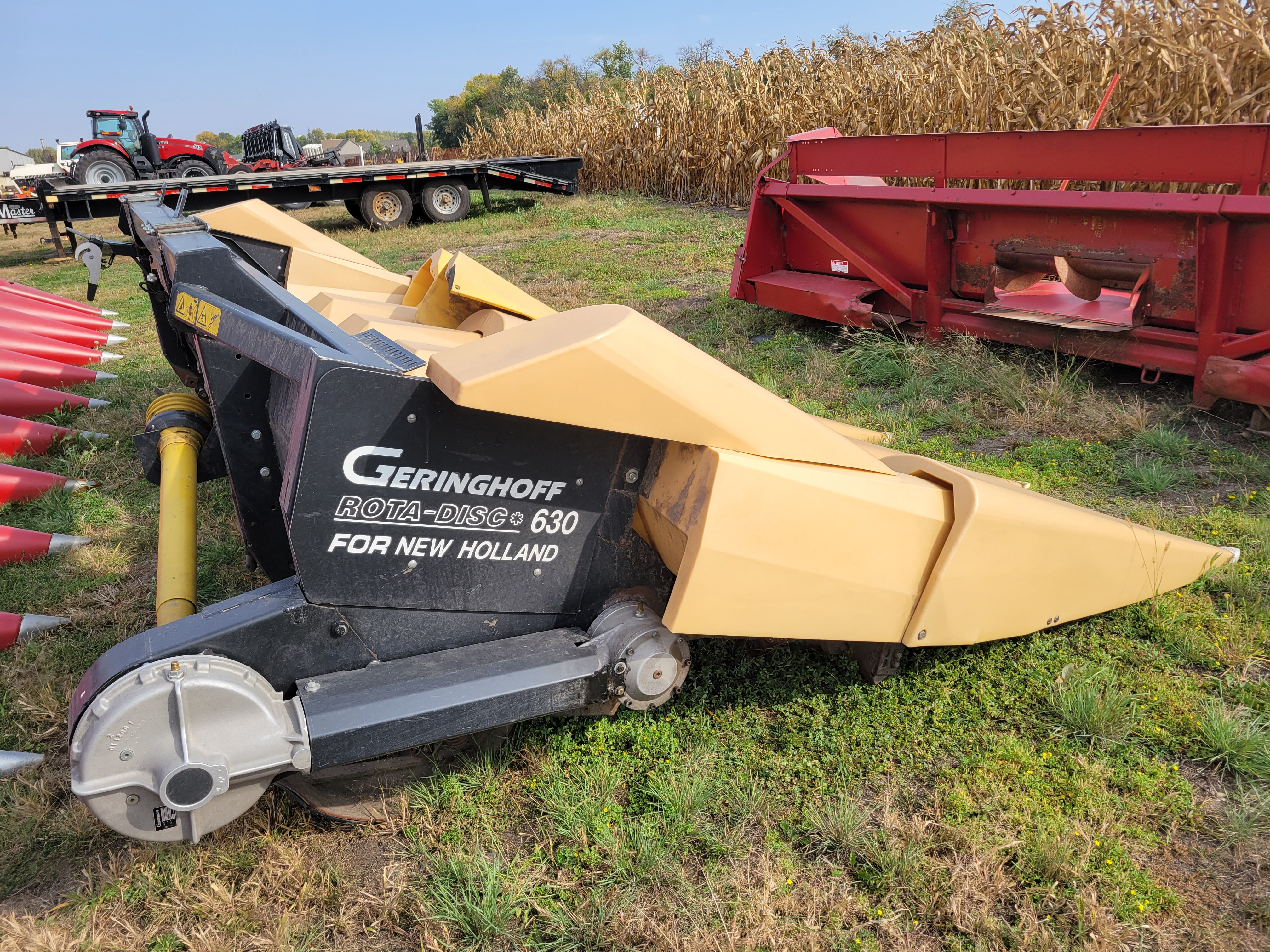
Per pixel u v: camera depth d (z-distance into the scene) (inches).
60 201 630.5
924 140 249.3
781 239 320.2
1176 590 135.4
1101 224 213.8
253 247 209.9
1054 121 368.5
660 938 83.3
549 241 578.9
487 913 84.8
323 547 84.9
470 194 756.6
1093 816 95.5
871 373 252.4
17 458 224.1
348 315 171.3
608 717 112.7
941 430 216.5
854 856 93.0
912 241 265.3
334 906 89.1
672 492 94.4
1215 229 188.7
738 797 100.7
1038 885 87.9
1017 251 235.3
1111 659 121.4
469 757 106.6
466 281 160.9
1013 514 106.4
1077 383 223.8
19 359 281.0
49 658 136.9
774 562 93.4
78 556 172.6
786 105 603.8
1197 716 109.0
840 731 111.4
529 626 101.0
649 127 786.8
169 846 94.2
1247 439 188.1
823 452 97.4
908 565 102.8
